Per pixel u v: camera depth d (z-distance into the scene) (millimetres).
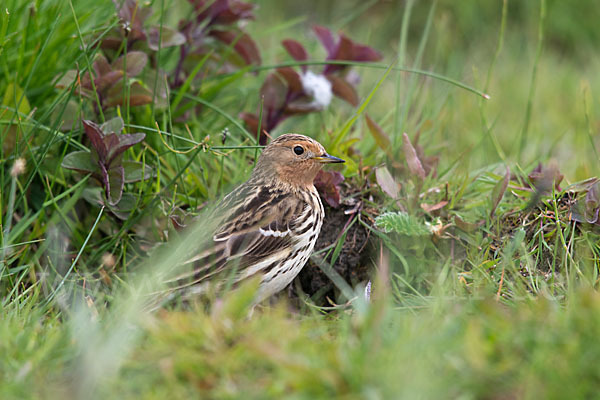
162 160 11594
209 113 12984
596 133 15672
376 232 10453
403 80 16609
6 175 10922
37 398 6523
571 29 20109
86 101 11555
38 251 10172
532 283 9000
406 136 10711
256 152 11125
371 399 6129
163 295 8914
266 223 9812
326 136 12070
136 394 6586
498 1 20531
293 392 6379
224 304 7531
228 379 6539
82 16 12109
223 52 12773
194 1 12422
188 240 9547
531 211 10539
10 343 7230
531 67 18906
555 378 6266
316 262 10633
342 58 12711
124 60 10922
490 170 11969
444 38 18891
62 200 11102
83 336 7113
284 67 12070
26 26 11648
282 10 20266
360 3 20719
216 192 11188
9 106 11109
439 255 10391
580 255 9797
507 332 6816
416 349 6602
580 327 6766
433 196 11156
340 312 8969
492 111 16734
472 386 6359
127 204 10727
